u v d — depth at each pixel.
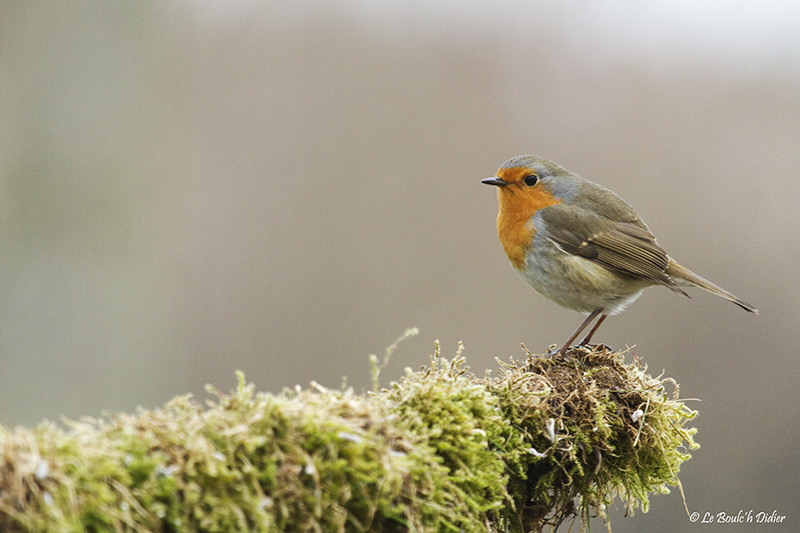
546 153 15.09
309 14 15.88
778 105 15.23
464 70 15.65
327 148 14.90
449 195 14.66
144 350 12.73
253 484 2.71
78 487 2.41
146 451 2.60
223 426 2.80
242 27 15.75
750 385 13.30
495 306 13.73
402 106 15.28
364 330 13.56
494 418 3.76
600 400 4.30
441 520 3.22
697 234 14.36
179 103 14.75
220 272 13.81
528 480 4.21
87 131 13.24
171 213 13.92
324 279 13.85
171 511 2.57
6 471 2.35
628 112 15.27
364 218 14.36
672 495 12.24
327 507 2.84
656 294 13.70
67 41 13.20
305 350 13.38
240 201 14.44
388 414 3.38
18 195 12.57
